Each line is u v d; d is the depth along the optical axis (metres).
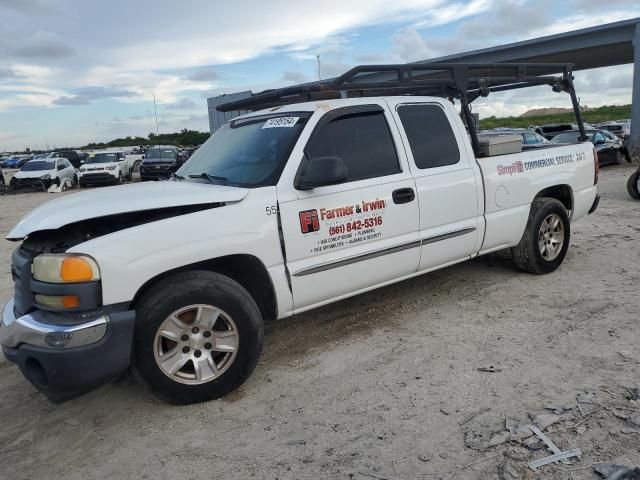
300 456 3.00
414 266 4.76
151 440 3.27
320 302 4.24
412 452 2.95
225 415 3.49
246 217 3.74
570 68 6.36
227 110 5.53
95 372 3.18
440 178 4.84
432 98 5.05
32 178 26.34
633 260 6.46
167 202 3.51
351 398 3.59
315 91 4.36
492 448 2.91
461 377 3.75
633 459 2.73
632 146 25.80
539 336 4.36
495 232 5.37
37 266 3.29
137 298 3.48
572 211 6.31
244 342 3.66
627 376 3.57
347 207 4.22
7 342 3.38
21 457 3.21
